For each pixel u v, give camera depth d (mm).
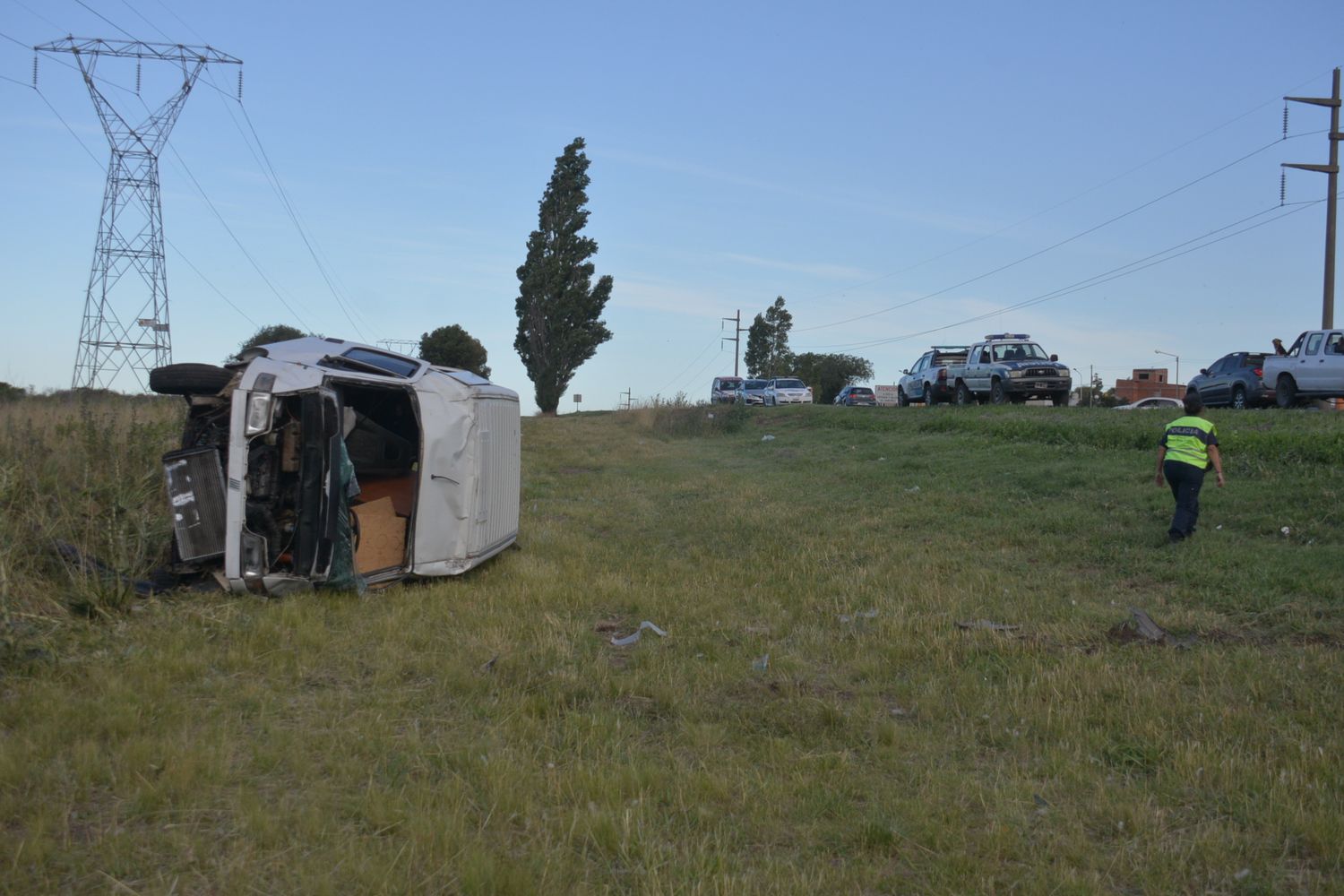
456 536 10148
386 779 5258
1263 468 14398
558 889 4199
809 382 99688
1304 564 10000
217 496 9320
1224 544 11102
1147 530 12141
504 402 11508
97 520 9594
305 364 9352
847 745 6129
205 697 6508
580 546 12844
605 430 33219
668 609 9375
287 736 5699
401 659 7402
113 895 4020
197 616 8242
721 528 14398
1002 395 29688
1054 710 6547
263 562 8977
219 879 4145
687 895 4172
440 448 9961
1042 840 4855
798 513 15398
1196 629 8453
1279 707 6613
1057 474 16312
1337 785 5340
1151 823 4996
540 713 6477
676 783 5316
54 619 7906
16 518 9156
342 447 9281
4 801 4742
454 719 6246
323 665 7320
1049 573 10742
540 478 20766
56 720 5762
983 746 6152
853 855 4703
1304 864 4648
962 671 7535
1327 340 22812
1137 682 7051
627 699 6809
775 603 9703
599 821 4742
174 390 9773
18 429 11609
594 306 52656
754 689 7145
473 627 8453
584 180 52625
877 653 7965
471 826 4812
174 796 4918
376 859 4324
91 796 4934
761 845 4789
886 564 11508
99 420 12359
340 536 9180
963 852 4664
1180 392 64688
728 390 53812
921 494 16234
